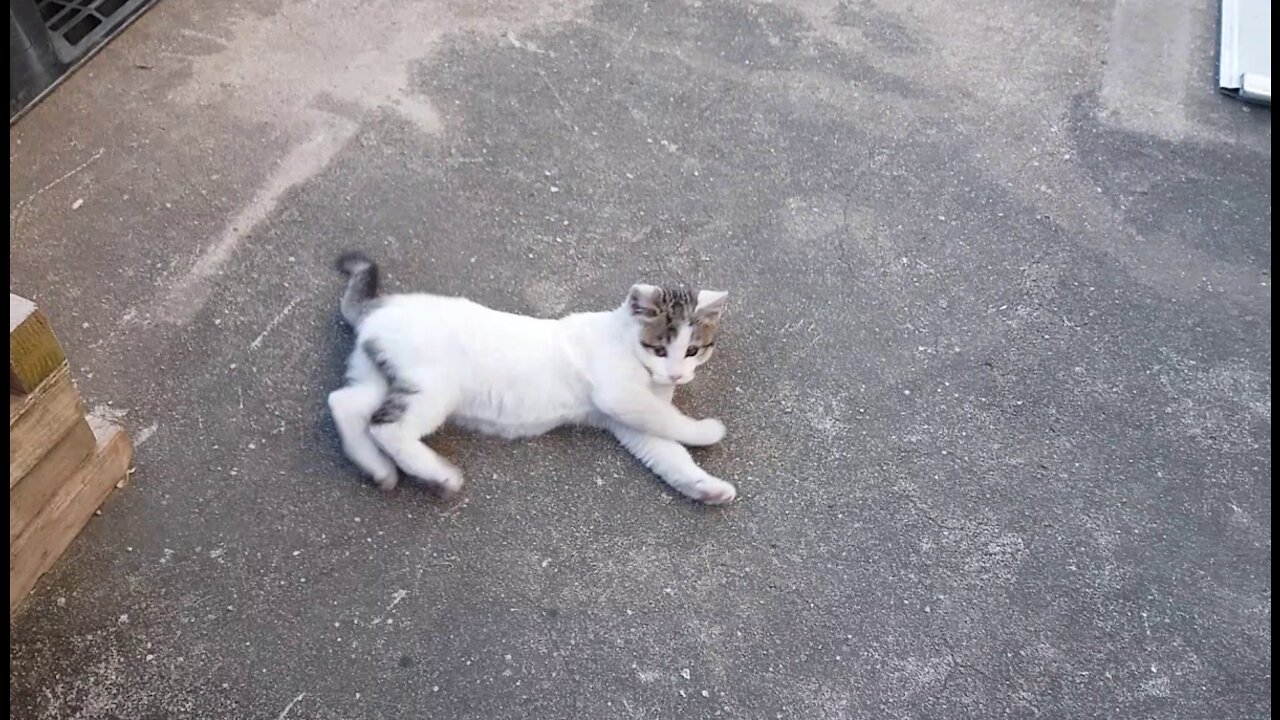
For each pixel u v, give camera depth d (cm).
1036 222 140
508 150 143
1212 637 106
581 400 112
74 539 105
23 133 138
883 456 117
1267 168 148
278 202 134
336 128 144
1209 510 115
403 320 109
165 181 135
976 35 165
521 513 110
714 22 164
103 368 117
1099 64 161
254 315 123
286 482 110
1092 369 125
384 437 107
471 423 114
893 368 124
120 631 100
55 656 99
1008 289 133
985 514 113
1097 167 147
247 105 145
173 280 125
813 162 146
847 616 106
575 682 100
